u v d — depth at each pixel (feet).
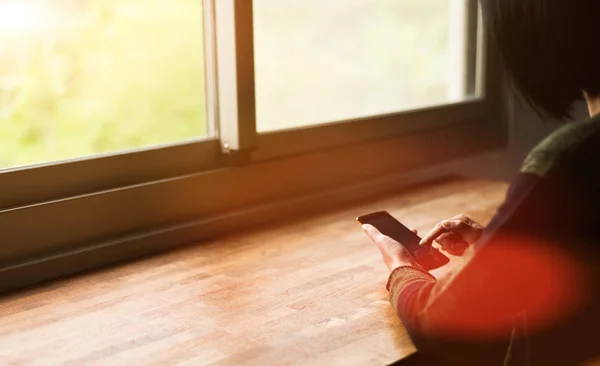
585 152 2.44
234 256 4.83
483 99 7.64
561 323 2.72
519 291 2.56
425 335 2.86
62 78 5.10
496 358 2.95
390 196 6.45
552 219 2.45
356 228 5.46
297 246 5.03
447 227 3.97
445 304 2.69
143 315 3.79
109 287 4.27
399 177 6.78
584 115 6.50
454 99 7.64
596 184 2.43
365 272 4.43
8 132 4.81
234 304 3.92
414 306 2.97
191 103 5.60
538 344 2.79
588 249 2.50
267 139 5.80
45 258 4.46
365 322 3.62
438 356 3.20
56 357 3.27
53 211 4.56
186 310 3.85
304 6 6.31
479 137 7.65
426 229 5.31
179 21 5.50
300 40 6.29
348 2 6.73
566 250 2.48
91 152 5.12
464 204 6.07
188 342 3.41
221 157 5.62
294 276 4.38
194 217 5.37
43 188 4.62
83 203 4.71
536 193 2.45
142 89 5.48
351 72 6.83
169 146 5.31
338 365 3.12
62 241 4.62
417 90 7.38
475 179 7.09
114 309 3.89
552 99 2.70
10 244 4.37
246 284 4.25
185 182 5.29
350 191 6.35
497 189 6.65
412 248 3.96
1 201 4.42
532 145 8.10
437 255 3.91
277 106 6.13
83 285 4.33
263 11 5.92
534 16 2.57
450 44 7.57
